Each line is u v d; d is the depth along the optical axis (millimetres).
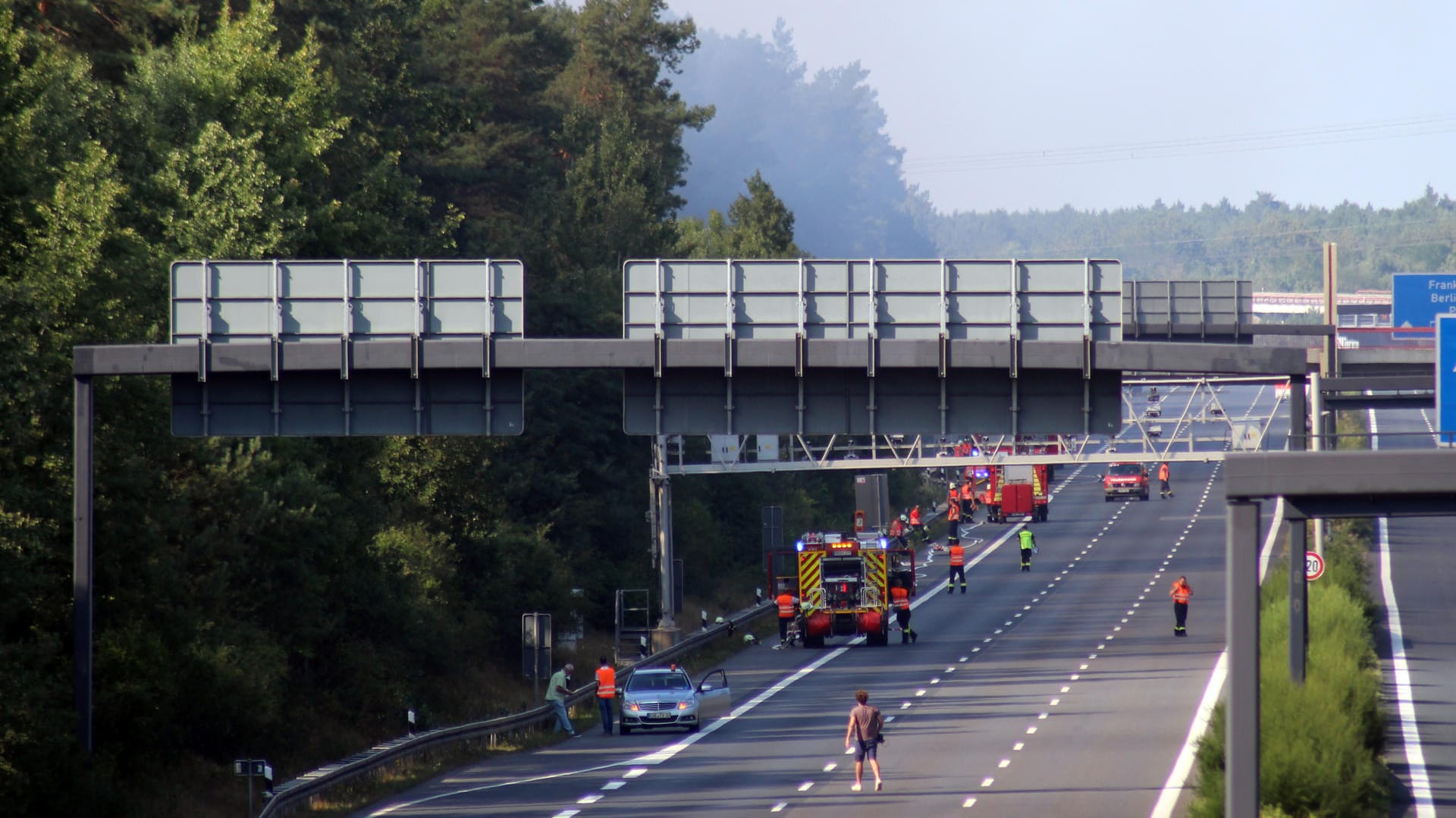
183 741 124250
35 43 142000
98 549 115875
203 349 108562
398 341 109938
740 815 104625
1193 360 107688
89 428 104625
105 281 126312
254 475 141750
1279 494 63219
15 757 94688
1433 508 64250
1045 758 126250
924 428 112812
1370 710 127375
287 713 145125
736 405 113250
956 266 112562
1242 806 61375
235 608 142000
